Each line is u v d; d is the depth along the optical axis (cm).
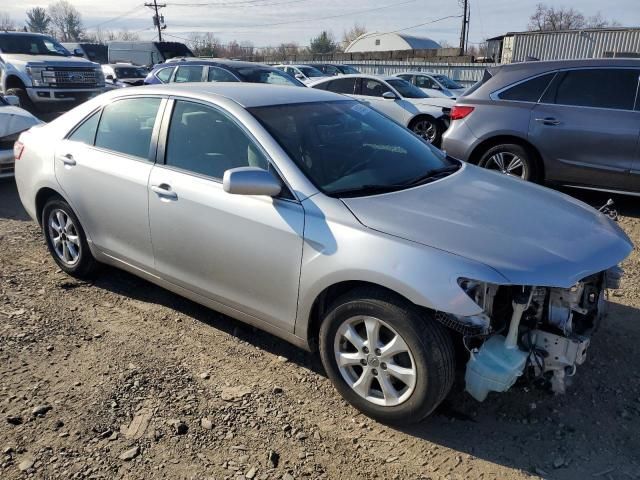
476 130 716
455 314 259
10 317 403
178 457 272
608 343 375
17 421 293
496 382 272
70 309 420
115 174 399
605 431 294
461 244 273
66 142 445
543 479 262
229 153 348
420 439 288
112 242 419
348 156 352
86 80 1386
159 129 384
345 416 305
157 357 357
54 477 258
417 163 378
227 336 385
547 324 284
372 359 291
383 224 288
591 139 639
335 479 261
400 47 4862
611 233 313
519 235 287
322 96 409
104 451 274
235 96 369
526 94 688
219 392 322
